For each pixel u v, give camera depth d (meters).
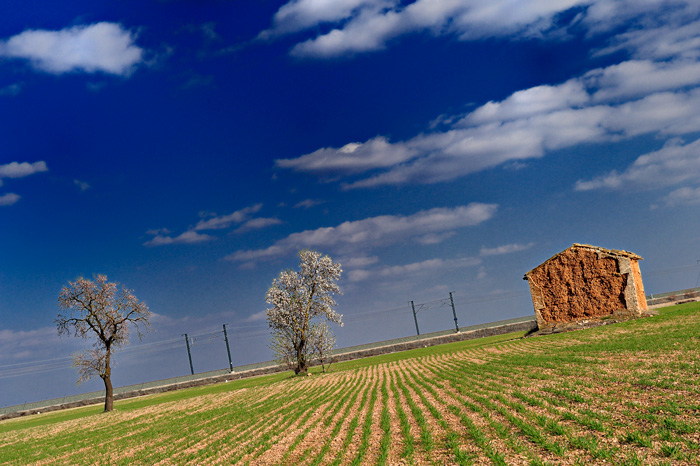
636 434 12.95
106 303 61.59
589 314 53.03
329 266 69.06
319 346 67.12
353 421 22.69
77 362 59.97
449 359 50.28
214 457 20.33
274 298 66.94
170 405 52.31
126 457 24.09
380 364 62.25
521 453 13.27
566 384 22.12
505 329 88.12
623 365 24.81
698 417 14.01
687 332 32.97
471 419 18.72
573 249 54.34
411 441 16.78
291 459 17.67
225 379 92.25
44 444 34.50
